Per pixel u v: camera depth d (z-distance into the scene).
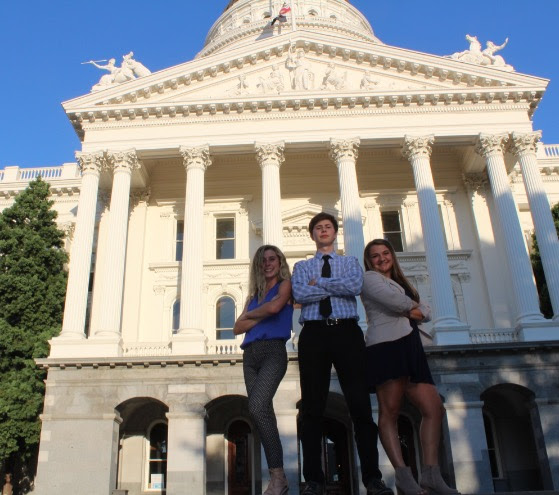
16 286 34.47
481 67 34.53
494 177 33.34
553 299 30.77
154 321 35.66
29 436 31.72
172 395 28.86
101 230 36.81
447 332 29.88
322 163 38.25
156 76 34.84
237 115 34.66
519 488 31.70
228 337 35.34
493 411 33.25
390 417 7.38
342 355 6.96
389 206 38.59
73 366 29.20
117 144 34.28
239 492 31.59
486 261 36.12
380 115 34.59
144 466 31.97
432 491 7.19
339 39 35.66
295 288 7.29
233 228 38.69
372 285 7.52
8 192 43.62
